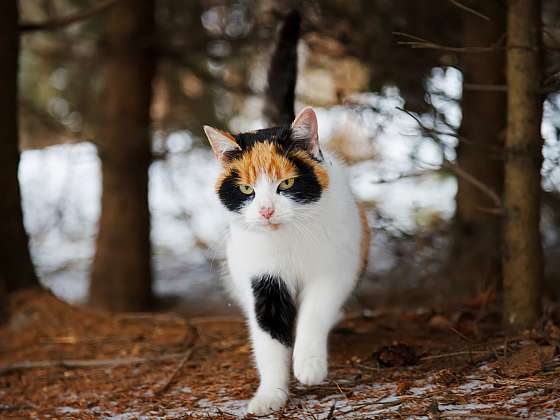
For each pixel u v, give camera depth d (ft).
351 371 11.67
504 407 8.71
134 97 24.52
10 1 17.72
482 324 13.89
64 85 28.19
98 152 25.07
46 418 11.03
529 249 12.53
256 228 10.58
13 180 17.97
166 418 10.07
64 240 34.12
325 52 18.79
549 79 12.08
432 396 9.50
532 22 12.17
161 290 28.40
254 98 25.11
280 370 10.75
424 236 19.24
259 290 11.16
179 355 13.99
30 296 17.54
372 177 20.75
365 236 12.51
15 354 15.47
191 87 28.32
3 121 17.74
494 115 18.08
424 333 13.85
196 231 31.96
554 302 16.02
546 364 10.07
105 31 24.62
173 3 24.54
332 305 10.85
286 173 10.42
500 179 18.53
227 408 10.48
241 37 22.74
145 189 25.36
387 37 17.65
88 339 16.01
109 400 11.78
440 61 16.94
